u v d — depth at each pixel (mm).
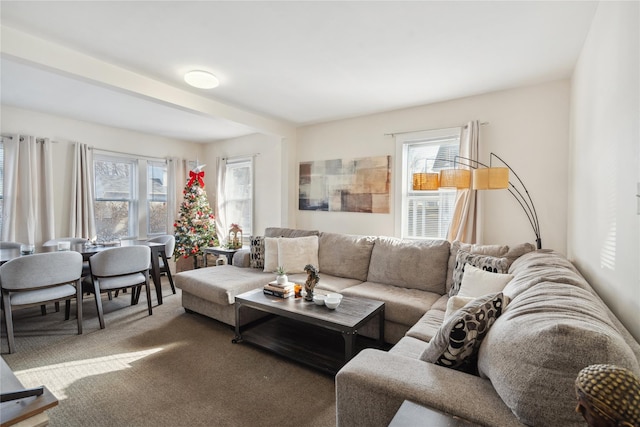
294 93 3373
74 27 2154
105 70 2672
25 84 3180
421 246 3066
